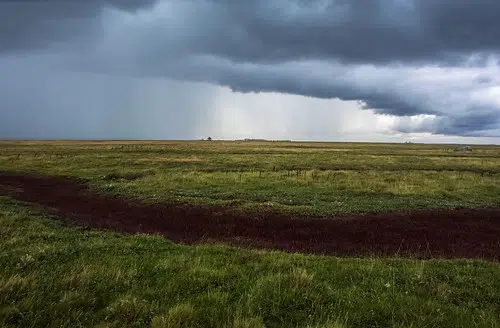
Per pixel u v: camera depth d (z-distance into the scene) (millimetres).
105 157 50125
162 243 11648
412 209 19562
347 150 80125
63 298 6539
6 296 6473
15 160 45062
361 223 16781
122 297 6867
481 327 6129
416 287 8016
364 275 8688
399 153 69000
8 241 10758
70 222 15680
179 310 6227
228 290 7504
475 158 54594
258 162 44281
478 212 19391
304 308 6793
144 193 23672
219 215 18312
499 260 11781
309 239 14367
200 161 44906
